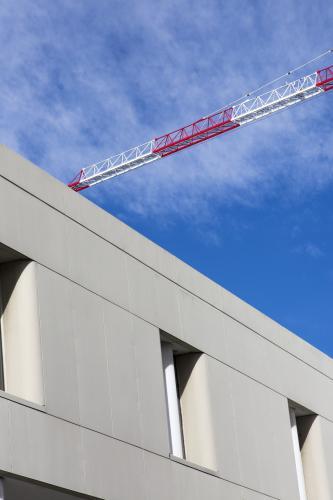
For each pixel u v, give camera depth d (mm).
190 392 23562
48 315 18875
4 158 19000
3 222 18500
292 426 27828
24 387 18172
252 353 26078
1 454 16797
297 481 26328
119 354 20594
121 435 19906
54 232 19781
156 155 109188
